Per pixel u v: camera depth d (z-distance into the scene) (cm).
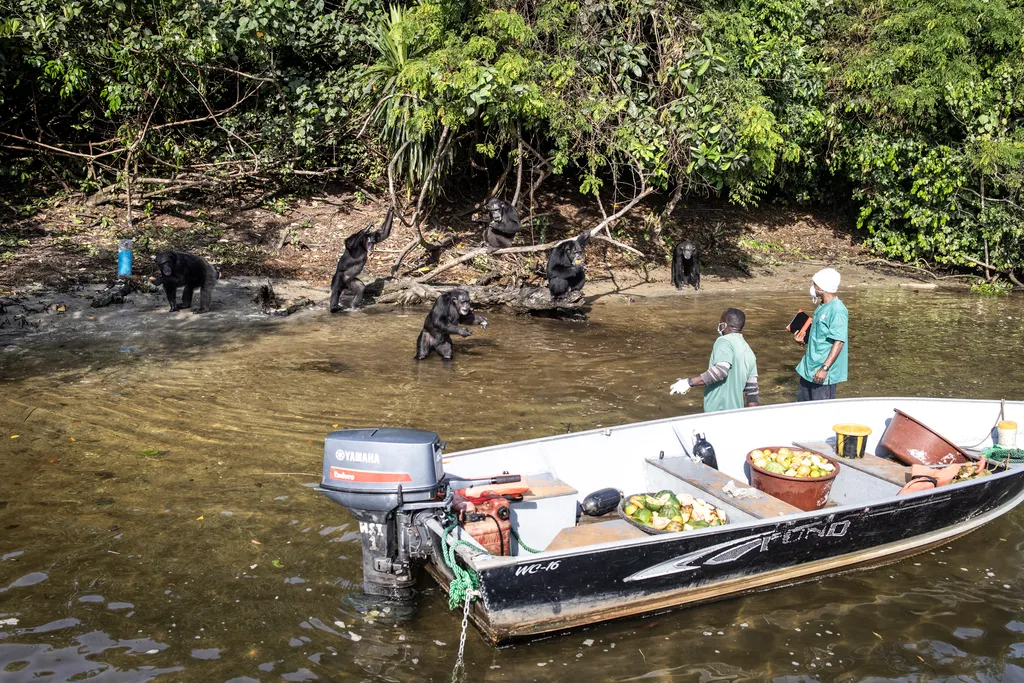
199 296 1441
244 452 820
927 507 643
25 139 1727
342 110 1819
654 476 713
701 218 2248
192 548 637
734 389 787
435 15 1602
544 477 662
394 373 1100
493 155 1705
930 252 2133
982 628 576
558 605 543
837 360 826
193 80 1841
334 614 564
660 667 525
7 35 1524
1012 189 1967
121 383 1010
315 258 1683
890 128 2031
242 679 494
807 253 2134
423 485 558
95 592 576
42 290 1380
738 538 573
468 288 1538
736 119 1562
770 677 518
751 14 2034
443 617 569
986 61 2000
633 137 1595
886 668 529
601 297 1653
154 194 1816
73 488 729
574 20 1642
